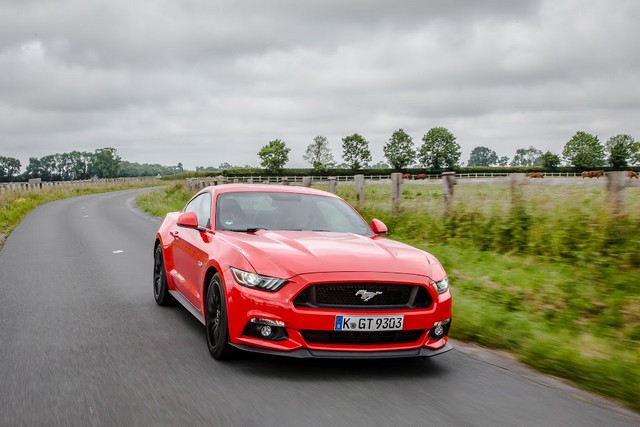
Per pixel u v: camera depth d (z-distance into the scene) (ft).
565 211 28.50
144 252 38.42
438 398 12.34
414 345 14.16
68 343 16.40
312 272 13.71
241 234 16.83
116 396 12.10
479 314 19.10
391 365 14.79
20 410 11.29
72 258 35.35
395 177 40.14
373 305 13.85
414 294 14.15
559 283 22.66
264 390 12.55
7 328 18.15
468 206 34.45
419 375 13.98
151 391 12.42
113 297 23.50
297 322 13.39
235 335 13.93
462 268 27.37
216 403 11.72
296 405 11.67
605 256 24.58
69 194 156.87
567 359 14.53
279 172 416.26
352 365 14.66
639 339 17.10
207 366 14.32
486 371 14.49
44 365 14.30
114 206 100.99
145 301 22.81
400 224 38.45
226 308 14.23
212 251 16.14
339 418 11.01
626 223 24.82
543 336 16.57
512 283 23.68
